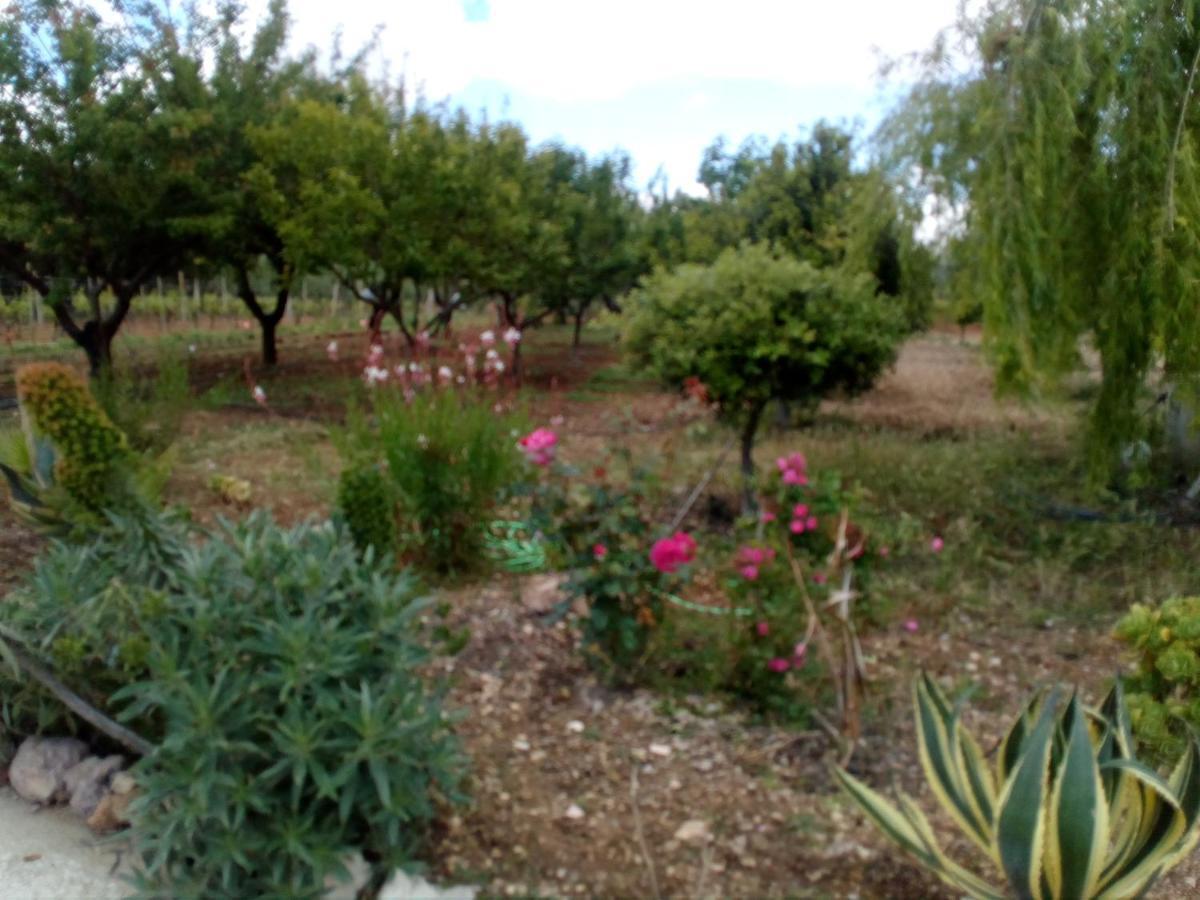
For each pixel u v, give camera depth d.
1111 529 5.56
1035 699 2.89
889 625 4.50
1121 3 5.16
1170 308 5.20
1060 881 2.32
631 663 3.84
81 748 3.20
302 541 3.12
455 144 12.45
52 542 3.45
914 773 3.27
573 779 3.18
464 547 4.98
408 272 12.07
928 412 10.23
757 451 7.54
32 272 12.36
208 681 2.57
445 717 2.92
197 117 11.44
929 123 5.91
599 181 15.89
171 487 6.41
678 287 5.99
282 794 2.53
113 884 2.73
